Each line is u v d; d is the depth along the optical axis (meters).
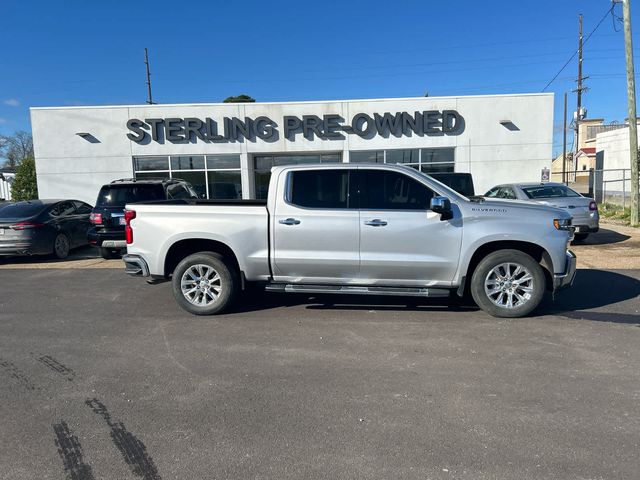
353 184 5.88
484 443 3.12
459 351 4.76
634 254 9.96
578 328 5.39
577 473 2.79
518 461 2.92
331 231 5.80
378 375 4.23
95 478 2.83
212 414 3.57
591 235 13.04
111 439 3.24
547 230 5.60
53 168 19.44
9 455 3.07
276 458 3.00
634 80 14.61
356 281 5.93
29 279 8.99
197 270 6.17
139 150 19.39
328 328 5.55
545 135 18.86
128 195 10.26
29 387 4.08
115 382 4.16
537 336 5.15
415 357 4.62
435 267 5.73
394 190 5.84
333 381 4.12
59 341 5.27
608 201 23.69
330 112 19.11
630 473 2.78
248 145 19.33
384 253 5.77
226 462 2.97
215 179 19.58
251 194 19.89
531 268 5.63
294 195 5.93
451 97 18.84
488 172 19.08
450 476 2.79
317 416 3.52
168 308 6.60
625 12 14.54
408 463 2.92
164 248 6.14
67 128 19.30
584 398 3.71
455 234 5.67
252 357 4.70
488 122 18.91
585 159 48.47
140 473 2.87
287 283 6.07
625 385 3.93
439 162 19.17
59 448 3.14
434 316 5.95
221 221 6.01
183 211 6.10
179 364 4.55
